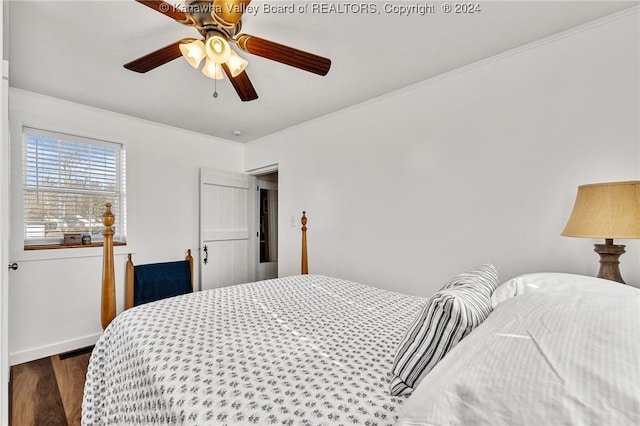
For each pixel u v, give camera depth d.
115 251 3.06
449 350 0.81
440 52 2.04
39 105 2.64
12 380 2.27
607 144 1.70
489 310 0.98
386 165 2.71
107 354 1.45
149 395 1.02
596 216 1.35
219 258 3.91
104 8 1.55
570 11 1.65
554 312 0.74
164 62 1.68
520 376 0.55
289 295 1.90
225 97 2.70
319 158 3.29
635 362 0.50
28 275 2.59
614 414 0.44
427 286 2.44
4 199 1.19
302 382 0.92
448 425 0.54
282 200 3.72
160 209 3.42
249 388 0.89
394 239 2.66
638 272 1.61
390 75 2.35
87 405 1.45
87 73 2.25
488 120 2.13
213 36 1.49
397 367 0.89
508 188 2.04
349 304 1.74
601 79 1.71
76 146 2.90
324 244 3.24
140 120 3.27
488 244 2.13
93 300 2.92
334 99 2.79
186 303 1.68
